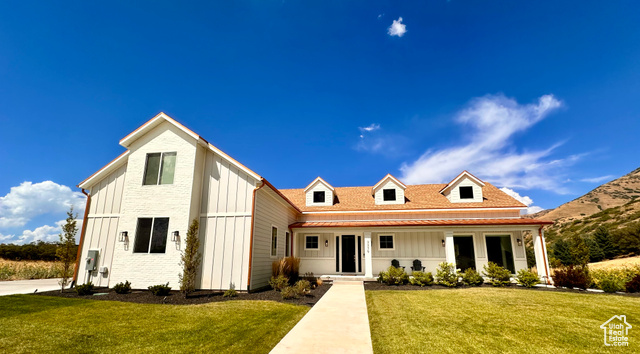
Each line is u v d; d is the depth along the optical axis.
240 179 11.95
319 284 13.63
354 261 17.69
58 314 6.87
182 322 6.36
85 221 12.84
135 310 7.46
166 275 10.95
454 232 15.59
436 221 16.42
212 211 11.84
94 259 12.08
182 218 11.34
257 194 12.04
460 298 9.60
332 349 4.83
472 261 16.17
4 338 5.07
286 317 7.04
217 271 11.07
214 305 8.21
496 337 5.54
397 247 17.09
